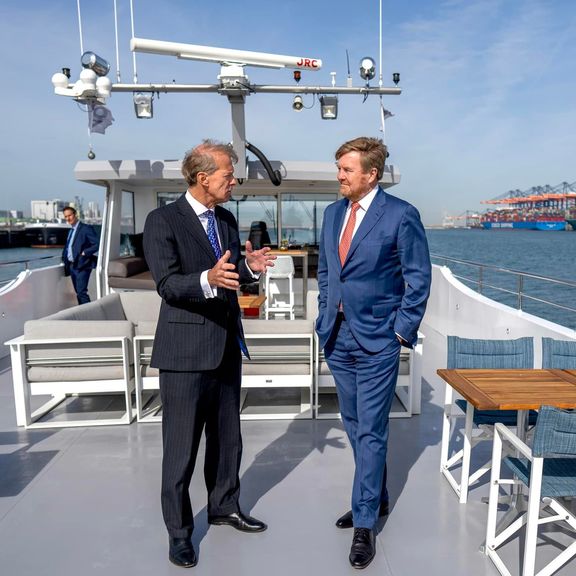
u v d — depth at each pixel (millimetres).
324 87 5566
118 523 2600
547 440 1909
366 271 2254
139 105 5441
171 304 2178
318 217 8203
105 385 3855
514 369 2736
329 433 3697
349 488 2928
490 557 2277
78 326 3746
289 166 6645
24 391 3803
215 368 2184
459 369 2732
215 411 2424
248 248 2383
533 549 2006
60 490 2938
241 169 5934
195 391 2203
